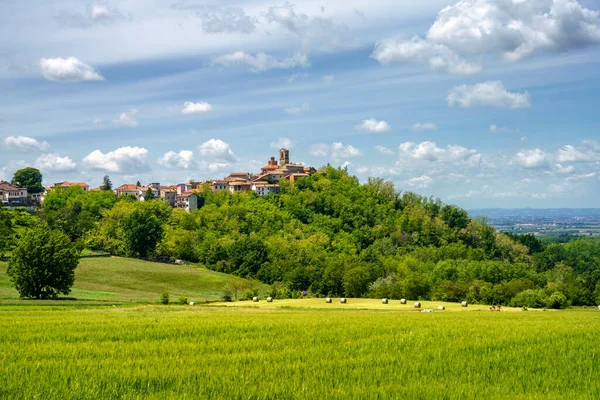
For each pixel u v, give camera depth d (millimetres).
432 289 121938
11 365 22844
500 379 21906
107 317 45812
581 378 22125
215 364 23844
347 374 22266
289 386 19953
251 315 50750
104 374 21312
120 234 173625
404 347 29547
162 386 19906
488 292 112625
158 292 123188
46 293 91562
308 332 35188
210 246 174500
